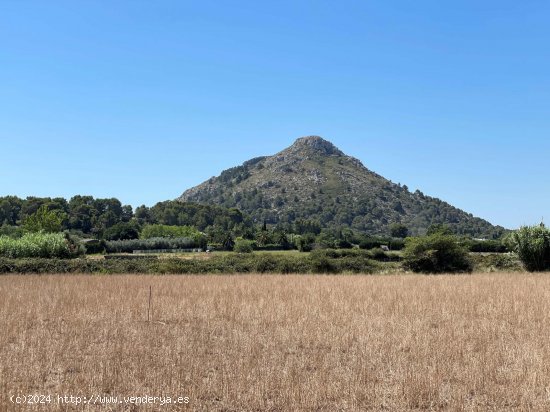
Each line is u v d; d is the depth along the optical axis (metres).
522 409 10.41
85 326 19.17
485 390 11.64
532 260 49.41
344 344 15.97
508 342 16.11
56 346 15.57
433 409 10.70
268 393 11.35
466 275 44.19
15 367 13.30
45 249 60.91
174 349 15.33
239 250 103.75
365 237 142.88
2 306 23.77
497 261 53.59
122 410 10.38
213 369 13.44
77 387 11.66
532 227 49.88
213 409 10.53
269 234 126.69
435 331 17.84
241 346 15.95
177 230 152.75
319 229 193.62
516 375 12.36
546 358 14.01
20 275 44.06
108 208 192.00
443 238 51.59
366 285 34.44
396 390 11.48
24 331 17.91
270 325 19.42
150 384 11.89
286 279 39.88
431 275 44.97
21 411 10.15
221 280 38.75
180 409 10.37
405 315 21.36
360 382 12.05
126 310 23.08
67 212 171.00
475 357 14.13
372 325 18.86
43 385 12.02
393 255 62.72
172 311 22.72
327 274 48.91
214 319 21.08
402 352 14.95
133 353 14.82
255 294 29.16
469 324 19.39
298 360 14.15
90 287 33.22
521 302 24.58
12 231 112.50
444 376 12.52
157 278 40.69
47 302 25.31
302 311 22.33
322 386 11.65
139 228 162.50
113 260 53.25
